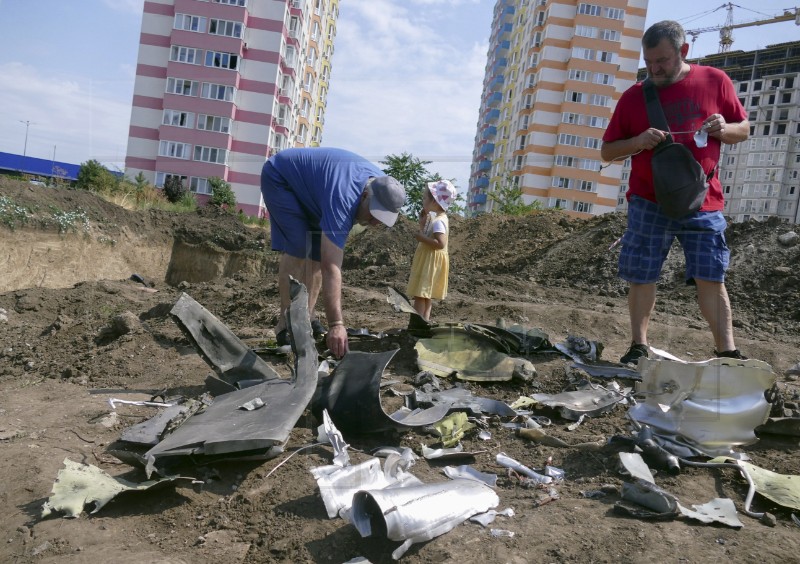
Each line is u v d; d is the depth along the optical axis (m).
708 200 3.88
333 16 52.28
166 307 6.56
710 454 2.76
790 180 86.44
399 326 5.19
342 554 2.14
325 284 3.50
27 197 16.23
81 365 4.45
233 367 3.54
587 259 12.37
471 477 2.63
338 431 2.90
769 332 6.73
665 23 3.76
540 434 2.96
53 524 2.37
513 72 45.88
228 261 19.11
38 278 15.55
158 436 2.86
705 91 3.81
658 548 2.03
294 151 3.90
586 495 2.46
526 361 3.93
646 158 3.98
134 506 2.51
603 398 3.41
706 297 3.90
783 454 2.80
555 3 35.03
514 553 2.04
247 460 2.78
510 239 15.20
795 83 85.81
